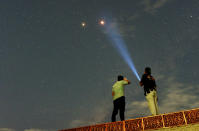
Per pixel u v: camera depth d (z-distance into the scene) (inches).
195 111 191.6
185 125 187.5
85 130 238.1
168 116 200.4
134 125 211.9
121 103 274.8
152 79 266.8
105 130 225.5
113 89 290.4
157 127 199.2
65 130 251.1
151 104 250.4
